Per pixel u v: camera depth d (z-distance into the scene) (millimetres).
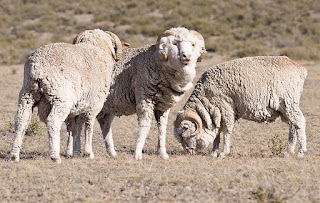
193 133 17922
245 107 17891
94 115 16500
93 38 16766
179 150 20141
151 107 17016
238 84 17828
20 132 14781
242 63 18078
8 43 60438
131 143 21953
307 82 36031
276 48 53250
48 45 15125
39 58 14602
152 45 17281
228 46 54219
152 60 16656
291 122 17938
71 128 17312
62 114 14625
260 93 17750
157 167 15180
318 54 48344
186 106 18391
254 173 14344
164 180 13312
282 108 17922
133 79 17172
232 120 18078
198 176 13812
